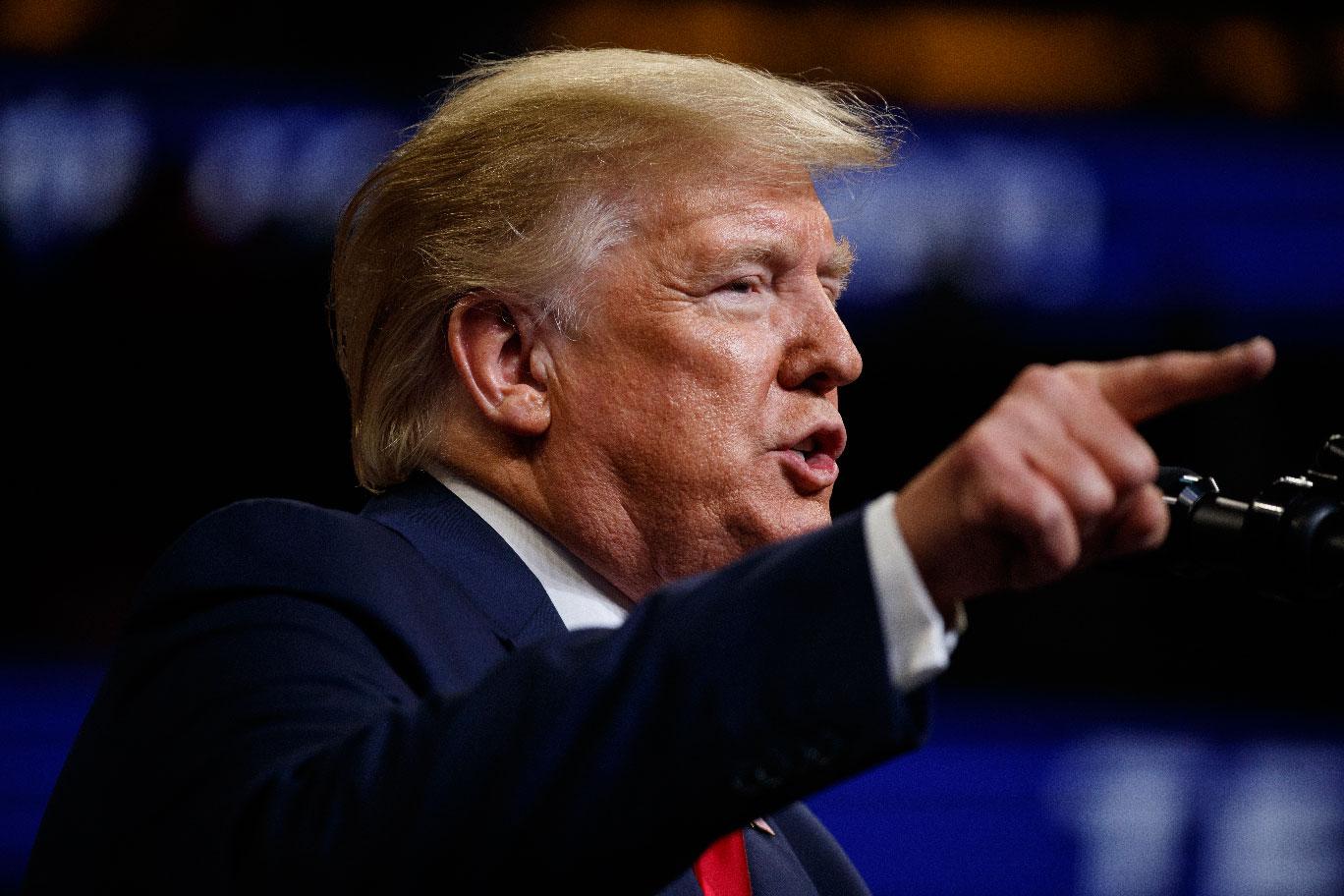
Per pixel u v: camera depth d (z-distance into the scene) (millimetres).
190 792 2746
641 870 2396
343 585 3326
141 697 3068
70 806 3121
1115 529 2291
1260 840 14406
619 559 4043
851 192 4660
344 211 4566
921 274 15547
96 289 15195
